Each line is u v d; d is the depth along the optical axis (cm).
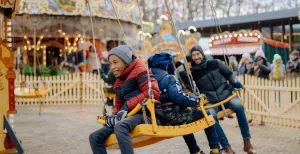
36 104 1534
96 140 373
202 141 772
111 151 679
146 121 368
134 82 381
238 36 2031
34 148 723
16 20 1688
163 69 414
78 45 2095
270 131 886
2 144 552
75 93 1566
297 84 874
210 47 2156
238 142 760
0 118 551
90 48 2058
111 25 1819
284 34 2612
